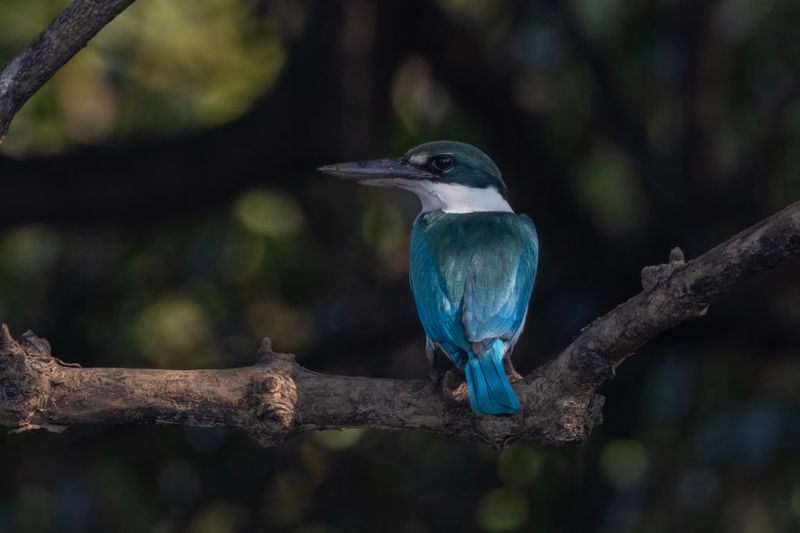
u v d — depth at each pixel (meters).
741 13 13.20
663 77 13.80
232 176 13.16
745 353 13.05
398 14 13.05
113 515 12.62
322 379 7.15
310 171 13.41
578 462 13.09
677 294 6.41
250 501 13.07
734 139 13.66
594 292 13.94
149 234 13.89
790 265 12.91
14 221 12.83
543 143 13.66
